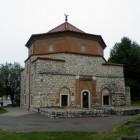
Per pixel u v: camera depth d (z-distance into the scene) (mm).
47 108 27828
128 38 51375
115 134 11781
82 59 32344
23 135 12602
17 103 56688
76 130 14672
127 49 49562
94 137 12000
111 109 25844
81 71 31984
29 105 33844
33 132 13719
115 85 34156
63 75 30594
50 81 29578
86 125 17094
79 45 32500
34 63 30828
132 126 13516
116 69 34656
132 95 47719
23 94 40469
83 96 31688
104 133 12836
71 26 36188
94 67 33000
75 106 30812
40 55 32969
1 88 53188
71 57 31594
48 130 14750
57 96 29766
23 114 26688
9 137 12141
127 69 48125
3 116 24406
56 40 32312
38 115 25344
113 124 17422
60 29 34469
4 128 15750
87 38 33250
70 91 30812
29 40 35219
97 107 30594
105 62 35344
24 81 39656
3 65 56938
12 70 56594
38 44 33438
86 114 23172
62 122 19047
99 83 33031
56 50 32000
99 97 32750
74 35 32156
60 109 26469
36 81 29062
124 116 23688
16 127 16250
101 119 21000
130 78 48188
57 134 12992
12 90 56469
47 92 29141
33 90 31047
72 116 22734
